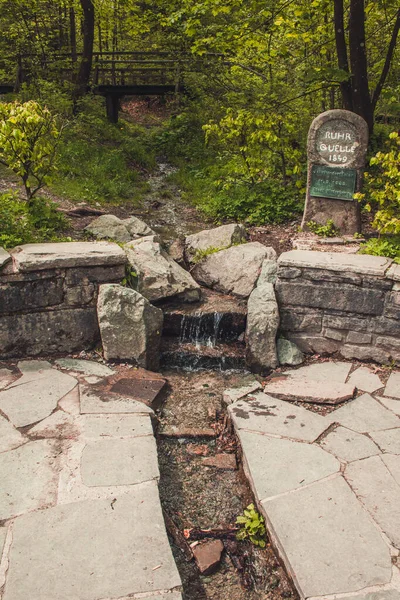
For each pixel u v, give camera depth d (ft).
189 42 46.09
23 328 15.31
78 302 15.84
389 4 31.30
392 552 8.82
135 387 14.21
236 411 13.41
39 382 14.03
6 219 18.54
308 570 8.45
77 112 41.60
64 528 8.96
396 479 10.66
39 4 48.49
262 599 8.78
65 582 7.93
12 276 14.80
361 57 27.78
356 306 16.24
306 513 9.71
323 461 11.25
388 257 17.78
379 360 16.38
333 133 22.61
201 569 9.37
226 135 28.99
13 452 10.92
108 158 34.30
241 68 38.14
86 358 15.85
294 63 33.81
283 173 28.99
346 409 13.53
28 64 45.83
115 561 8.33
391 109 34.96
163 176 35.55
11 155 19.88
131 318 15.42
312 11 30.53
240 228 22.94
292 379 15.24
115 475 10.32
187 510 10.84
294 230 24.64
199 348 17.20
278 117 27.37
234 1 28.22
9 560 8.28
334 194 23.18
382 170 28.25
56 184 28.60
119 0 44.65
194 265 21.43
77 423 12.07
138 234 23.12
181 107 45.19
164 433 13.15
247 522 10.19
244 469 11.71
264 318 16.17
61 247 16.63
